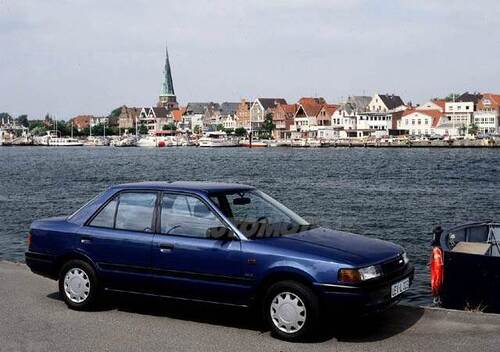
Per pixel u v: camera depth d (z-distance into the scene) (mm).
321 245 7188
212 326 7520
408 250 21266
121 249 7883
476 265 9602
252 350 6672
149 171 70562
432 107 146625
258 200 8211
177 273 7527
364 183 51094
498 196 40000
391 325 7469
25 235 24484
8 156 116125
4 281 9797
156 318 7863
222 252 7258
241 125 179000
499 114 140500
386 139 133500
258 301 7172
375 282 6848
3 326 7562
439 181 52219
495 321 7598
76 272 8203
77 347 6820
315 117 154250
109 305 8453
